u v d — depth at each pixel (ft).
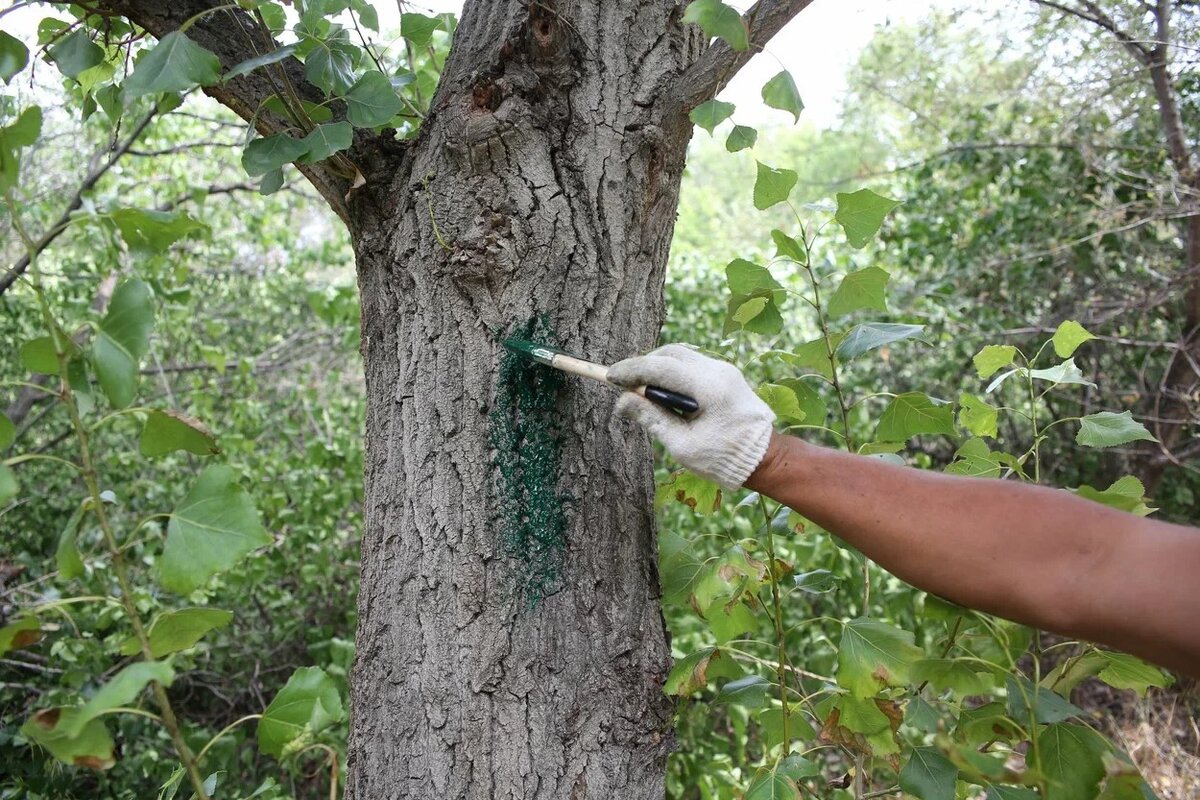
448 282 4.30
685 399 3.75
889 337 4.55
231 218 16.78
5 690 9.74
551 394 4.27
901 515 3.52
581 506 4.27
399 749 4.24
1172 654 3.17
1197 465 15.66
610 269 4.41
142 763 9.11
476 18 4.64
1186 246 14.40
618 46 4.50
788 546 9.49
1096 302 14.62
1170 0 12.83
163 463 12.57
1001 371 15.20
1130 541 3.28
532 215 4.25
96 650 9.31
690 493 4.73
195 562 3.22
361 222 4.66
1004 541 3.38
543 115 4.31
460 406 4.27
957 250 16.16
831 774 9.87
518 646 4.16
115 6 4.57
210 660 11.59
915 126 19.11
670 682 4.27
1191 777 11.66
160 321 12.95
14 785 8.48
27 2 4.25
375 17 5.59
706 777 8.96
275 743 3.65
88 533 10.89
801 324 14.67
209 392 12.91
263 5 5.68
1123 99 14.43
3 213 11.61
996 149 15.78
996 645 4.51
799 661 10.94
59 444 12.80
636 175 4.48
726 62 4.28
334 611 12.42
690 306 14.05
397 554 4.37
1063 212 15.07
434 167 4.34
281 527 11.85
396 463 4.43
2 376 13.16
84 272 12.50
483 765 4.10
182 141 15.12
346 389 15.14
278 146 4.13
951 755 3.30
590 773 4.14
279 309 16.08
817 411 4.94
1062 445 16.29
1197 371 13.12
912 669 3.97
